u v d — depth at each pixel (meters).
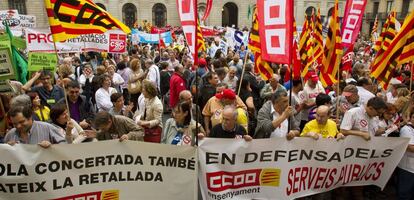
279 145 4.29
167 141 5.12
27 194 3.73
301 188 4.51
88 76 8.42
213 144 4.10
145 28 34.16
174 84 8.22
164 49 16.09
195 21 4.54
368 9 52.31
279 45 4.22
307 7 52.03
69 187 3.82
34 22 13.65
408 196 4.79
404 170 4.73
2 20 13.15
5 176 3.64
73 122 4.76
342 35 6.67
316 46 7.56
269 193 4.39
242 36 16.41
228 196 4.27
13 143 3.62
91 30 4.80
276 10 4.17
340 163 4.56
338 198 5.14
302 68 7.66
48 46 7.74
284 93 4.98
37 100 5.46
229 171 4.21
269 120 4.85
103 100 6.82
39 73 6.48
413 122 4.72
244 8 51.97
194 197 4.14
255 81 8.19
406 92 6.22
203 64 10.16
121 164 3.95
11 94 5.32
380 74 6.00
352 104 6.23
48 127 4.18
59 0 4.54
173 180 4.09
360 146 4.58
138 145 3.94
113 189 3.98
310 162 4.45
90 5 4.75
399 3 46.69
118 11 49.16
